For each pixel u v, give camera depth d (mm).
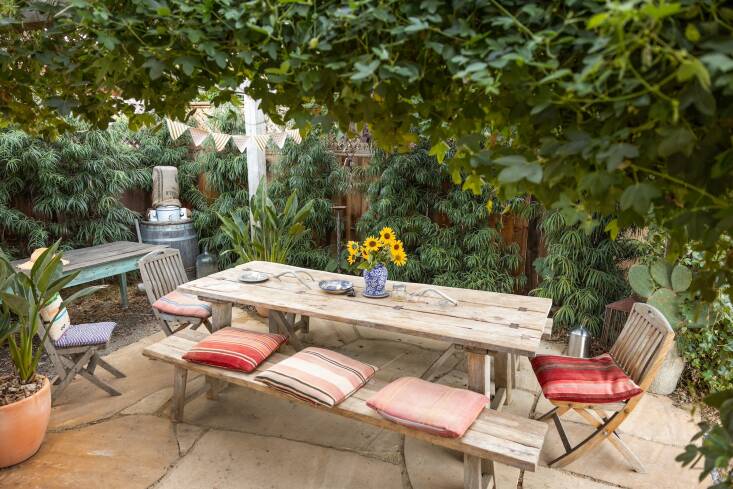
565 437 2490
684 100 717
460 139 987
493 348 2268
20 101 1670
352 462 2486
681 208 866
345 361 2479
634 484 2328
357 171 5094
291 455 2541
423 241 4766
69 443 2613
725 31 740
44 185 4766
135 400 3084
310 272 3631
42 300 2623
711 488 924
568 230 3895
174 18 1072
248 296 3004
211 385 3070
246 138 3906
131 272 5656
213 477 2361
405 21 945
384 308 2785
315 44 975
